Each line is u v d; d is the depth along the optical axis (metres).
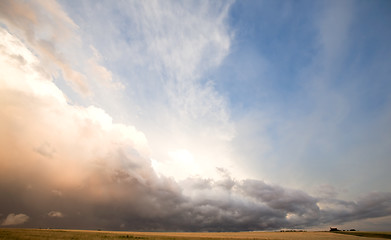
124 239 39.69
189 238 46.72
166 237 47.72
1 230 41.84
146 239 41.53
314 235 76.44
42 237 34.12
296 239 55.69
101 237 41.12
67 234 42.50
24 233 38.66
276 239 53.19
